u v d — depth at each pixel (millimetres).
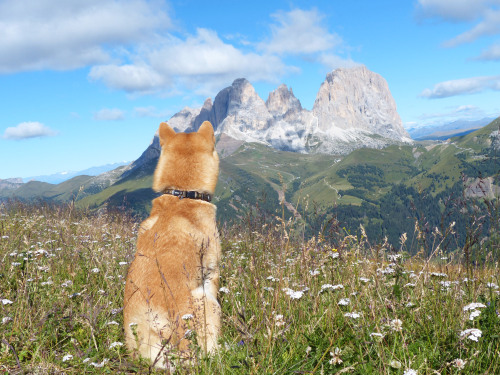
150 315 906
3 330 923
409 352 802
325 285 979
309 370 783
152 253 965
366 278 1020
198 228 1027
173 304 906
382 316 883
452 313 880
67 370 844
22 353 874
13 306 1004
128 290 960
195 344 836
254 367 772
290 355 814
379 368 761
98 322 981
